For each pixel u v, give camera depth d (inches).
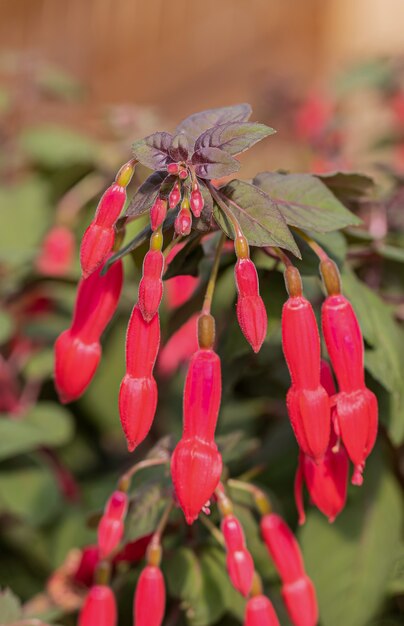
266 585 16.9
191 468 12.9
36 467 20.1
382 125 29.4
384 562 16.6
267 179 14.2
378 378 14.7
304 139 29.1
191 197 12.8
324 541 16.6
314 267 14.6
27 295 20.8
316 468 13.8
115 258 13.6
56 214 23.3
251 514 16.3
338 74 29.8
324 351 15.8
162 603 14.5
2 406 20.6
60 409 23.0
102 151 24.5
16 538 20.9
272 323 14.8
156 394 13.2
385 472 17.2
